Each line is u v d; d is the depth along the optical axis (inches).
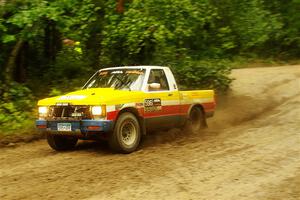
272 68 944.3
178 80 603.2
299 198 238.8
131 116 365.4
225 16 1085.8
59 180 283.3
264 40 1099.9
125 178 282.2
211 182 269.7
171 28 594.6
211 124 493.4
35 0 510.6
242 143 378.6
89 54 648.4
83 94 373.4
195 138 413.4
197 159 325.7
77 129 350.0
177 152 353.4
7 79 538.3
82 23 597.9
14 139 428.5
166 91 408.2
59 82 607.5
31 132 448.1
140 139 394.3
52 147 383.9
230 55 1090.1
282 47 1159.6
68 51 674.2
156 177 282.5
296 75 818.8
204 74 622.8
